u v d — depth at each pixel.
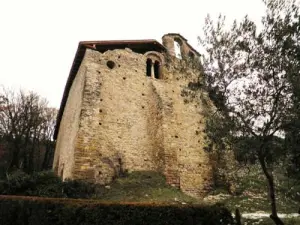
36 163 31.20
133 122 16.81
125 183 13.94
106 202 7.55
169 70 19.78
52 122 36.53
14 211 8.44
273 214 8.62
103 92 16.25
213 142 10.92
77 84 18.31
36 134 31.64
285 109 8.48
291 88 8.38
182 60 13.87
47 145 34.50
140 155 16.14
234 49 9.74
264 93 8.96
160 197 12.84
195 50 23.23
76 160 13.49
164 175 15.40
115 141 15.48
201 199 15.73
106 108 15.96
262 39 9.30
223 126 9.59
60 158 21.59
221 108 9.70
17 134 28.08
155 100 17.88
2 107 29.47
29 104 30.30
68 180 12.59
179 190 15.05
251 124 8.81
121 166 15.05
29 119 29.67
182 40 23.09
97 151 14.38
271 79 8.97
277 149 8.61
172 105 17.72
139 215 7.32
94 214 7.22
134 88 17.94
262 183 18.00
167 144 16.23
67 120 20.64
